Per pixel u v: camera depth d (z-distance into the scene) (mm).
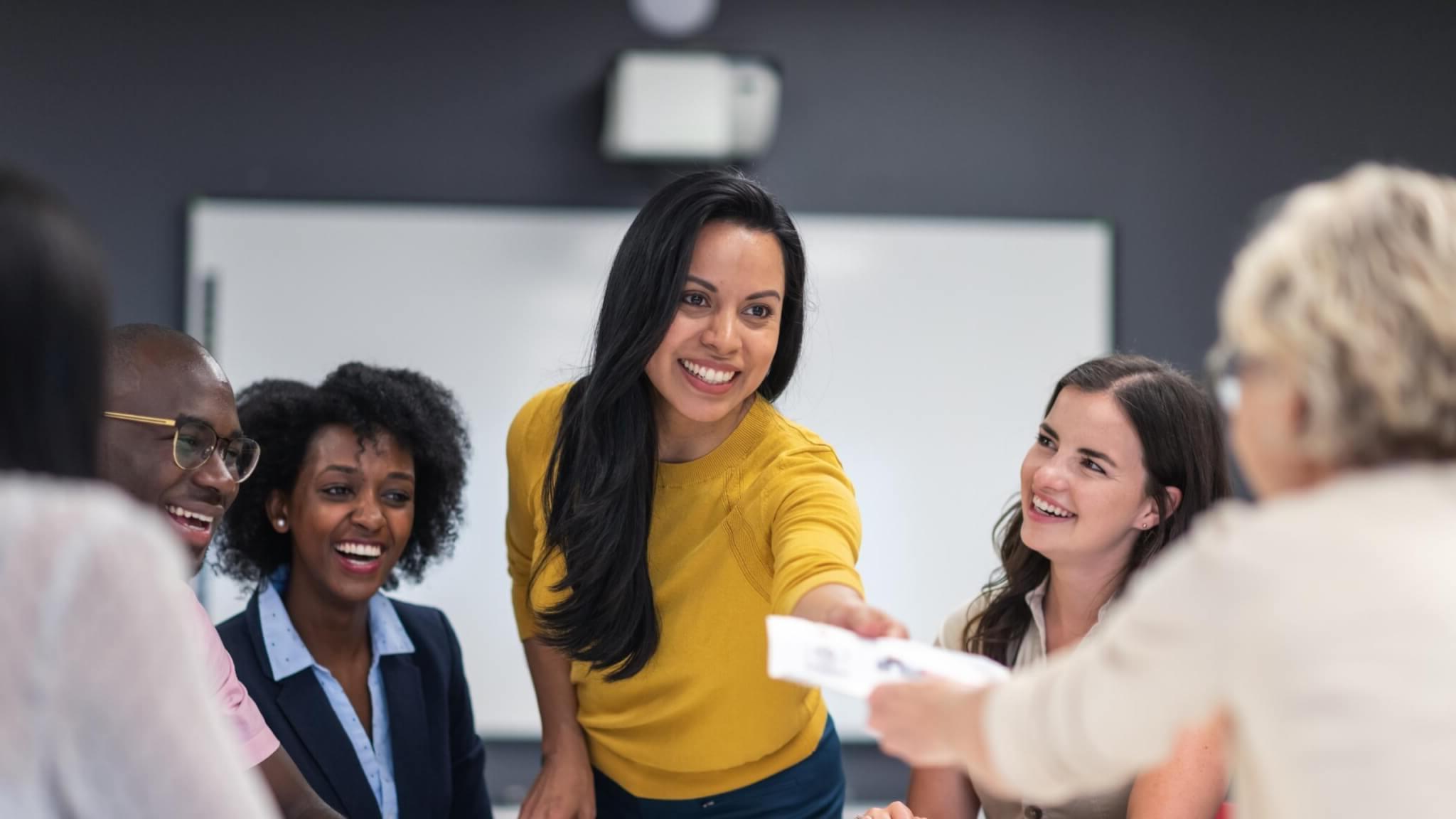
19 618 793
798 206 4035
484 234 3963
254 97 3949
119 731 813
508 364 3959
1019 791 1029
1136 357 1937
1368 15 4156
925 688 1099
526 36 3996
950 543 4004
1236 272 957
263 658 1827
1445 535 834
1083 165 4094
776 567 1529
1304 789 823
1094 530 1829
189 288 3896
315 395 1905
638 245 1635
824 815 1857
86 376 864
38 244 837
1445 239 872
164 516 1516
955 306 4031
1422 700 791
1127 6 4117
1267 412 915
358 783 1810
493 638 3900
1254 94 4133
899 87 4070
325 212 3934
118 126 3924
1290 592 842
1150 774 1718
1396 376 843
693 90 3855
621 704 1816
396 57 3979
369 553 1886
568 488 1743
